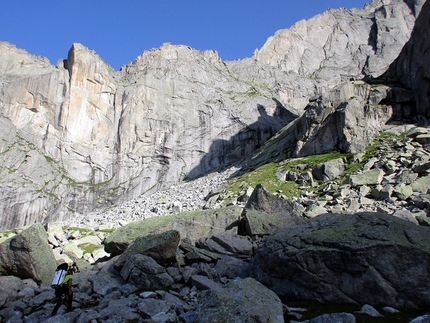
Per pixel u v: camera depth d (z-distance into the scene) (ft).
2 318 35.19
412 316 28.91
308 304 33.27
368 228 36.99
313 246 36.70
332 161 118.42
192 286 40.65
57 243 82.38
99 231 108.99
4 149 220.64
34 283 44.98
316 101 149.48
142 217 141.69
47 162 229.66
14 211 202.28
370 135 131.54
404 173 92.53
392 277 32.32
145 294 37.35
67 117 245.86
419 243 33.71
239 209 64.90
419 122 135.64
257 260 41.47
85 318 30.55
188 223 63.46
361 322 27.76
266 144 207.51
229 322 26.08
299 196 107.96
